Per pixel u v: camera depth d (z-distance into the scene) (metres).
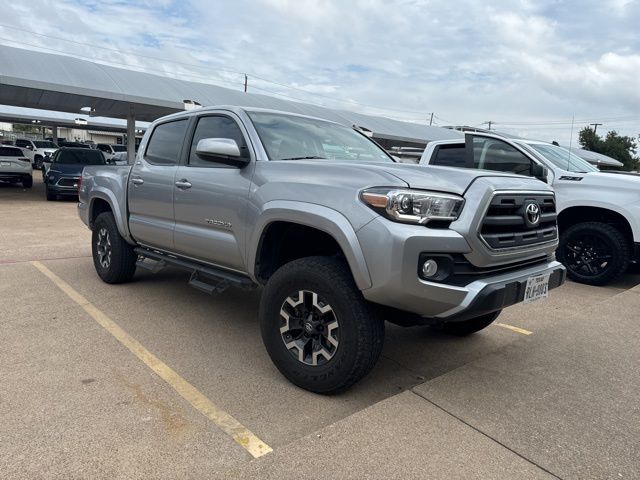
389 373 3.60
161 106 17.67
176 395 3.15
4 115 36.38
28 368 3.46
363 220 2.83
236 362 3.70
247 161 3.69
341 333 2.98
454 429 2.71
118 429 2.73
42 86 15.36
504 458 2.47
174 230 4.36
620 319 4.76
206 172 4.01
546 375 3.46
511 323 4.87
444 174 3.11
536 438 2.65
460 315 2.90
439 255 2.81
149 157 4.93
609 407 3.02
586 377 3.45
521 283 3.10
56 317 4.58
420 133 27.95
